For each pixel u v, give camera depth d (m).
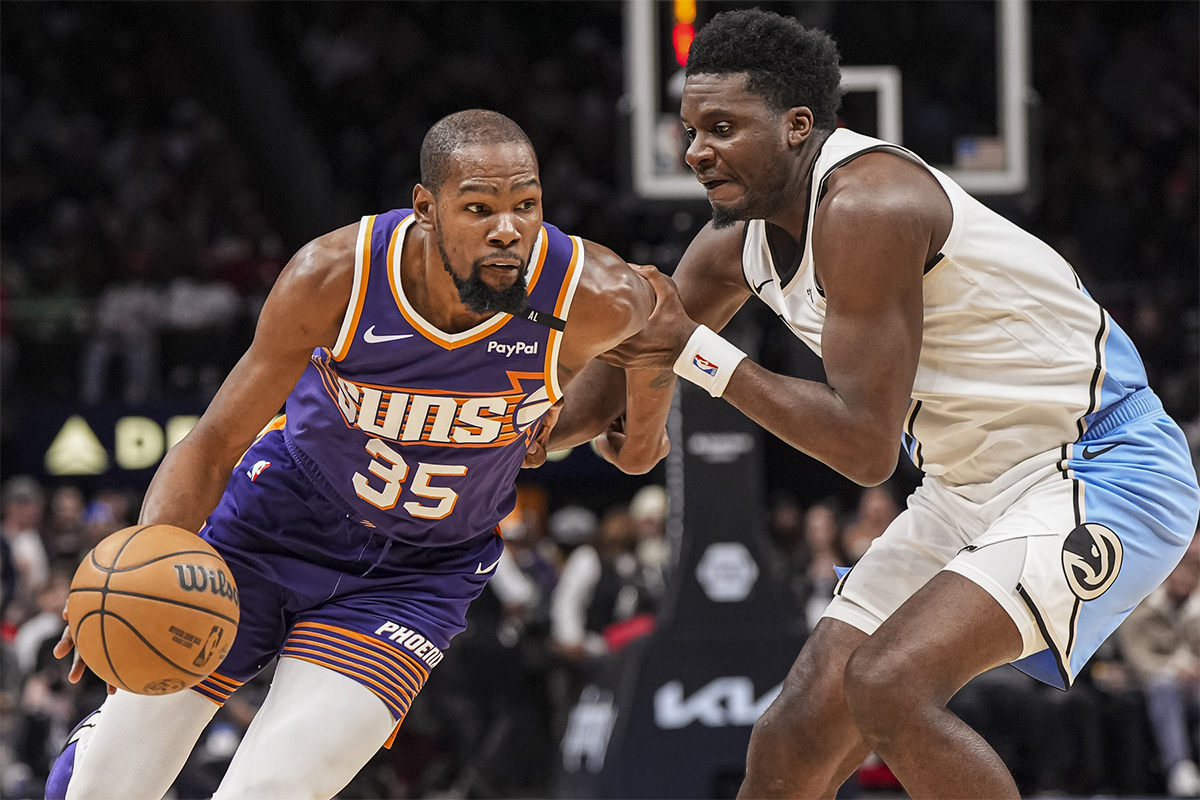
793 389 5.48
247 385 5.23
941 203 5.55
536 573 16.30
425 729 14.30
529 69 30.56
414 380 5.21
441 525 5.69
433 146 4.88
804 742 5.98
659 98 10.09
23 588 15.72
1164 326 20.66
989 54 10.66
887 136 10.61
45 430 18.73
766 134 5.58
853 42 10.63
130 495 18.73
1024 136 10.62
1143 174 26.80
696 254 6.52
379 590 5.73
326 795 5.22
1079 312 5.73
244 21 30.62
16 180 27.23
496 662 14.46
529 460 6.16
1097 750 13.73
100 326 20.73
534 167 4.90
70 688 13.27
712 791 10.30
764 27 5.59
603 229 26.02
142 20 30.02
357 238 5.09
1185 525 5.74
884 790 13.30
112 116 29.61
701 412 10.55
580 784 11.33
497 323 5.13
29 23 29.73
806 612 14.69
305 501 5.72
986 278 5.61
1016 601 5.32
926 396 5.82
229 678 5.79
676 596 10.51
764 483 20.12
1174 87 28.19
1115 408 5.77
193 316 21.64
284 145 29.64
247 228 26.81
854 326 5.39
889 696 5.18
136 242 24.83
